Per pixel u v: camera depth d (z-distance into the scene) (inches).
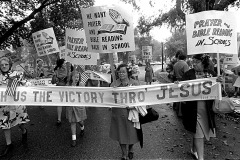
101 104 149.2
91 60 191.3
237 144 169.2
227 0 395.5
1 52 340.5
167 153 155.3
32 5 467.2
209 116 134.3
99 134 199.8
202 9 447.2
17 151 163.3
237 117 241.3
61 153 159.3
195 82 138.9
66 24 579.8
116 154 156.7
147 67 549.3
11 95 154.8
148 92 144.2
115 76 149.9
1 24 469.7
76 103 153.3
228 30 132.0
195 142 134.6
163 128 214.5
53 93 155.6
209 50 132.6
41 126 227.3
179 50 237.3
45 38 296.5
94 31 132.6
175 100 141.9
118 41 130.0
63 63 226.5
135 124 134.7
